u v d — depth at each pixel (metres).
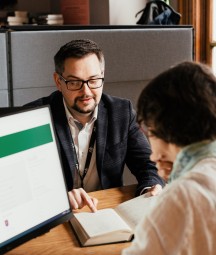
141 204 1.42
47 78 2.41
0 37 2.24
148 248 0.76
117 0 3.32
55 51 2.40
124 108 1.87
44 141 1.16
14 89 2.33
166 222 0.75
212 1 3.17
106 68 2.55
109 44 2.54
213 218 0.73
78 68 1.67
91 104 1.71
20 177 1.08
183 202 0.74
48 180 1.16
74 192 1.45
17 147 1.08
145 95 0.82
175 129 0.79
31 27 2.32
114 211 1.38
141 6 3.45
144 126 0.86
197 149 0.80
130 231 1.23
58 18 3.29
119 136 1.83
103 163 1.79
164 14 2.96
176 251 0.74
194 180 0.76
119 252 1.17
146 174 1.71
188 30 2.78
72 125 1.75
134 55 2.63
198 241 0.73
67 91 1.70
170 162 0.87
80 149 1.76
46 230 1.14
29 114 1.12
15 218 1.07
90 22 3.45
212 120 0.77
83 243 1.21
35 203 1.12
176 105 0.78
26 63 2.34
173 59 2.76
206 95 0.77
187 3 3.21
